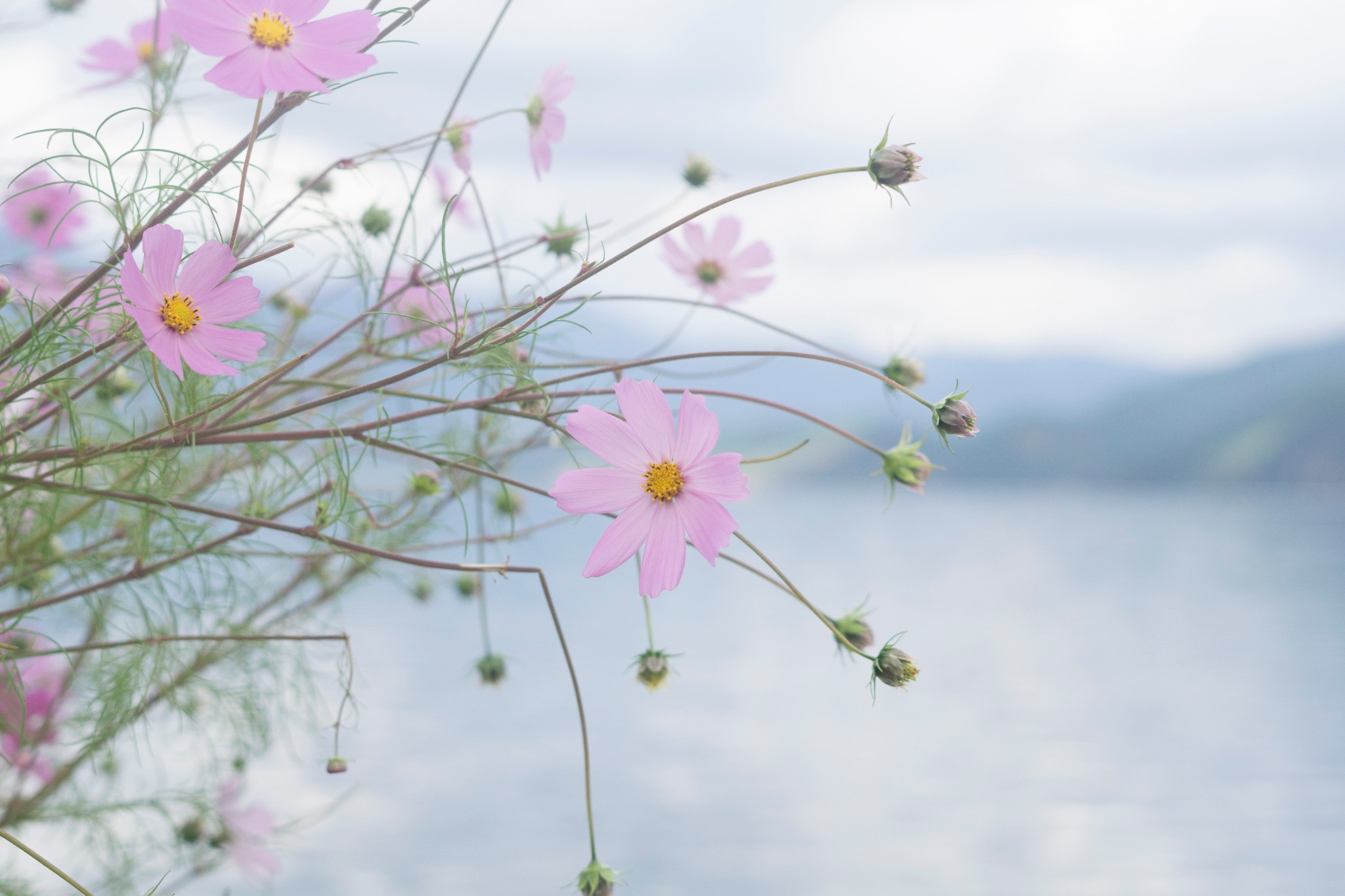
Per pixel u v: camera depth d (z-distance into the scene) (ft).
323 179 2.89
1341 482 374.22
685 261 3.53
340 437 2.29
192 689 3.90
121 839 3.88
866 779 59.11
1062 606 124.16
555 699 76.28
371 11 2.11
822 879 43.57
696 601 127.75
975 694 82.38
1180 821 52.47
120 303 2.11
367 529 3.49
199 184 2.17
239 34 2.01
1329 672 88.53
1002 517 284.00
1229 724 72.79
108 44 3.16
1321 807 55.06
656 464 2.39
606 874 2.58
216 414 2.56
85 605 3.17
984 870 45.24
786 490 333.21
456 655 82.69
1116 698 81.25
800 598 2.47
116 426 2.54
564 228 2.92
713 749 65.51
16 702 2.80
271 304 3.21
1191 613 118.62
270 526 2.23
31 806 3.43
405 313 2.94
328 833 42.06
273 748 4.04
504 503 3.59
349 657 2.90
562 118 2.90
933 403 2.57
